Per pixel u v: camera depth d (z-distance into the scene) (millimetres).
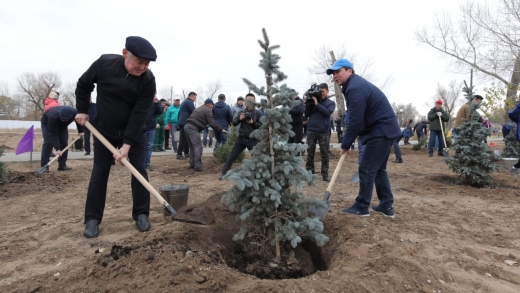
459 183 7148
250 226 3369
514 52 17938
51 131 7625
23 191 6098
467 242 3797
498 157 6953
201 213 3791
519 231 4188
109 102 3697
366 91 4215
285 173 3041
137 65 3453
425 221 4496
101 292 2473
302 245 3750
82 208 5109
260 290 2469
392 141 4383
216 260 2861
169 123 13648
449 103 51750
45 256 3256
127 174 7977
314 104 7020
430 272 2832
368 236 3518
